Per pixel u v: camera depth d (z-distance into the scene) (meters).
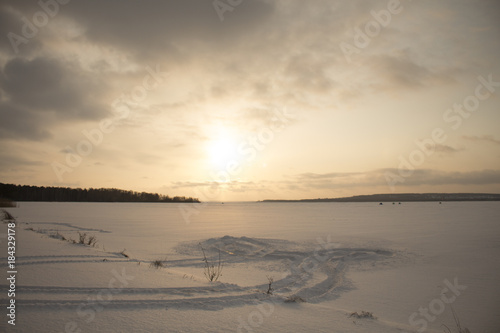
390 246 18.78
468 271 12.65
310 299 8.54
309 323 5.36
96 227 28.84
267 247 18.16
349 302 8.41
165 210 78.06
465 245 19.27
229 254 16.19
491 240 21.42
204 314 5.50
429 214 59.34
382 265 13.77
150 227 30.73
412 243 19.95
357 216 54.34
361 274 12.11
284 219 46.72
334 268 13.16
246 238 20.80
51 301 5.66
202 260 14.48
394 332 5.21
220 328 4.86
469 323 7.04
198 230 28.33
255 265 13.64
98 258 10.75
